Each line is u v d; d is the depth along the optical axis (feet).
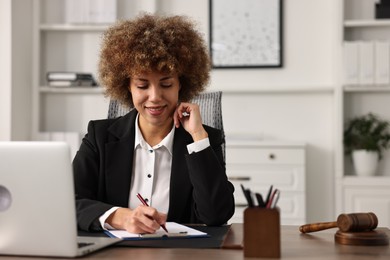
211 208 6.53
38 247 4.87
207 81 7.53
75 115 15.75
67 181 4.77
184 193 6.91
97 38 15.67
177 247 5.24
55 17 15.72
